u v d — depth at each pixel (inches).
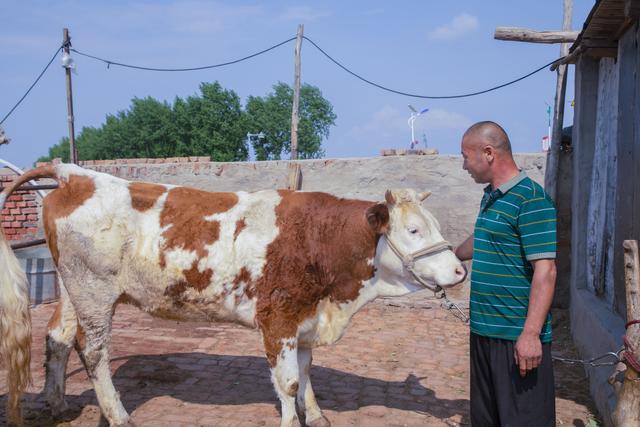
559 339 284.4
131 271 171.5
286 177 374.9
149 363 237.8
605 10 197.9
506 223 122.7
